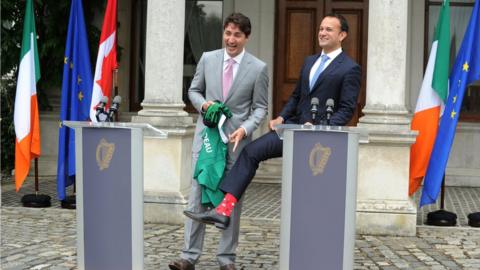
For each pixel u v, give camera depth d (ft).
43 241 22.34
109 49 27.96
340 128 14.85
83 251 16.20
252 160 16.92
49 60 36.91
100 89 27.78
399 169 24.72
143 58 39.55
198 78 18.37
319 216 15.08
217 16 38.78
